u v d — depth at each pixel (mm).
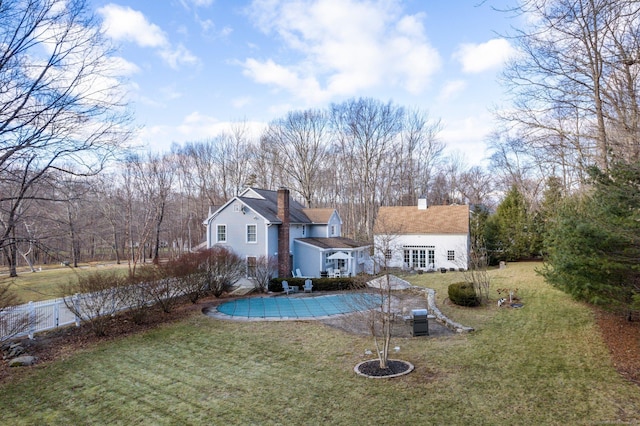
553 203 29547
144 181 44500
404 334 14125
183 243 54125
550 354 10945
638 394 8250
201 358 12000
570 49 12422
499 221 33156
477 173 64438
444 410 8070
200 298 22219
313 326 15766
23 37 9922
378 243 21516
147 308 17375
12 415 8414
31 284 27078
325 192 56094
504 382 9336
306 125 51000
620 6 7160
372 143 51219
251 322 16609
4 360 11820
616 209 10734
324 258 29312
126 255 51906
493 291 19234
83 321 14742
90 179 11883
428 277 26750
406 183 55344
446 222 33406
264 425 7719
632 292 10922
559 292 17547
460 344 12484
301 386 9609
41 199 10859
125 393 9445
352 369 10664
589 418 7434
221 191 55500
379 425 7566
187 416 8203
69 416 8328
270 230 26938
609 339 11516
